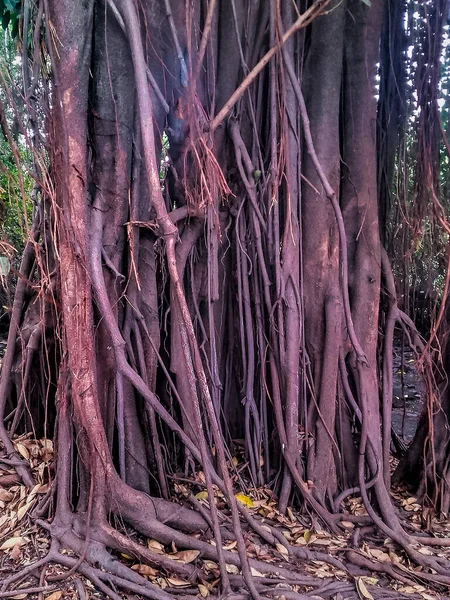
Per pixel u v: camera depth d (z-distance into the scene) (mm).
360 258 3568
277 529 3100
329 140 3447
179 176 3277
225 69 3428
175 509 2947
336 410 3582
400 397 6844
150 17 2980
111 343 2971
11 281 6602
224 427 3832
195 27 3109
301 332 3420
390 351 3689
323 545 3049
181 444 3547
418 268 4121
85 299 2684
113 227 2908
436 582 2844
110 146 2859
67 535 2719
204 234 3412
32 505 2992
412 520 3498
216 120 2938
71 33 2533
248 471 3619
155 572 2600
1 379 3922
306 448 3451
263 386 3510
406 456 3963
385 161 3936
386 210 4008
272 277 3469
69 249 2641
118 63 2816
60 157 2639
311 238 3477
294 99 3334
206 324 3668
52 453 3414
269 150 3479
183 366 3320
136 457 3127
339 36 3400
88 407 2725
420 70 3639
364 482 3348
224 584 2457
